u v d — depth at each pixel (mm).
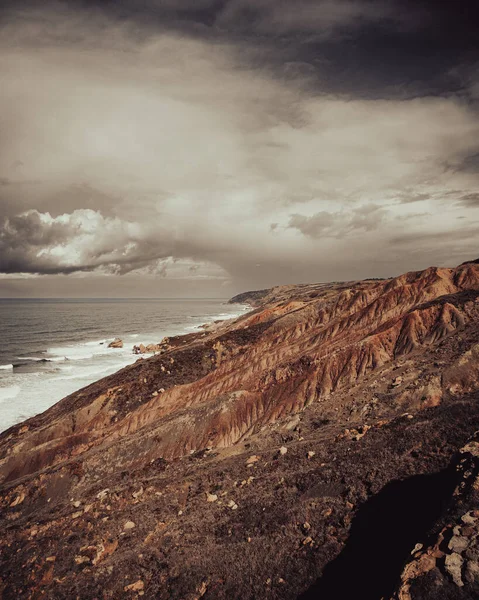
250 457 24938
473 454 15406
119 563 16984
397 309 47094
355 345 38375
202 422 35750
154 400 48250
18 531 21172
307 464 21484
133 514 20859
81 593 15719
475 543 10141
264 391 38625
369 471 18672
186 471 26062
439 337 36250
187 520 19203
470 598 8680
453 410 22125
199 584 14750
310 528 16016
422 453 18719
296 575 13797
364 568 12891
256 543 16078
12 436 45312
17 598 16234
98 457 33031
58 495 29203
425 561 10188
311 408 31672
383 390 29547
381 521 14883
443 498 13930
